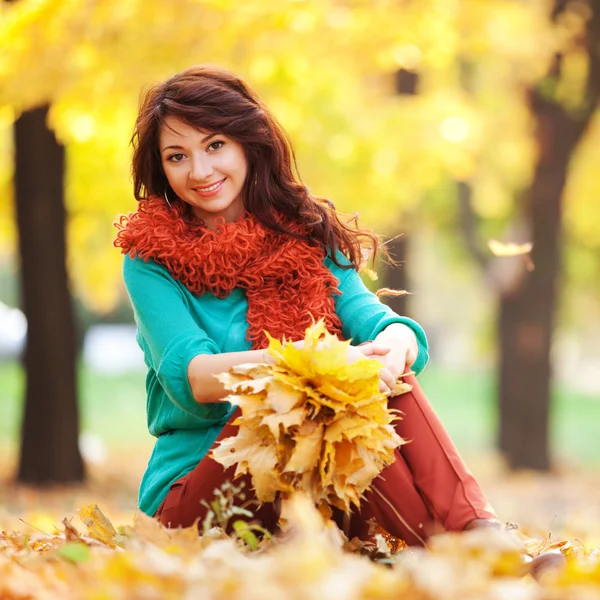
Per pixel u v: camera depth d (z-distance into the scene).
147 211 4.59
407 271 21.36
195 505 4.10
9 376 43.94
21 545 4.47
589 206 24.20
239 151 4.61
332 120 15.66
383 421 3.80
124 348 56.03
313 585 2.72
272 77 13.08
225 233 4.51
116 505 12.29
